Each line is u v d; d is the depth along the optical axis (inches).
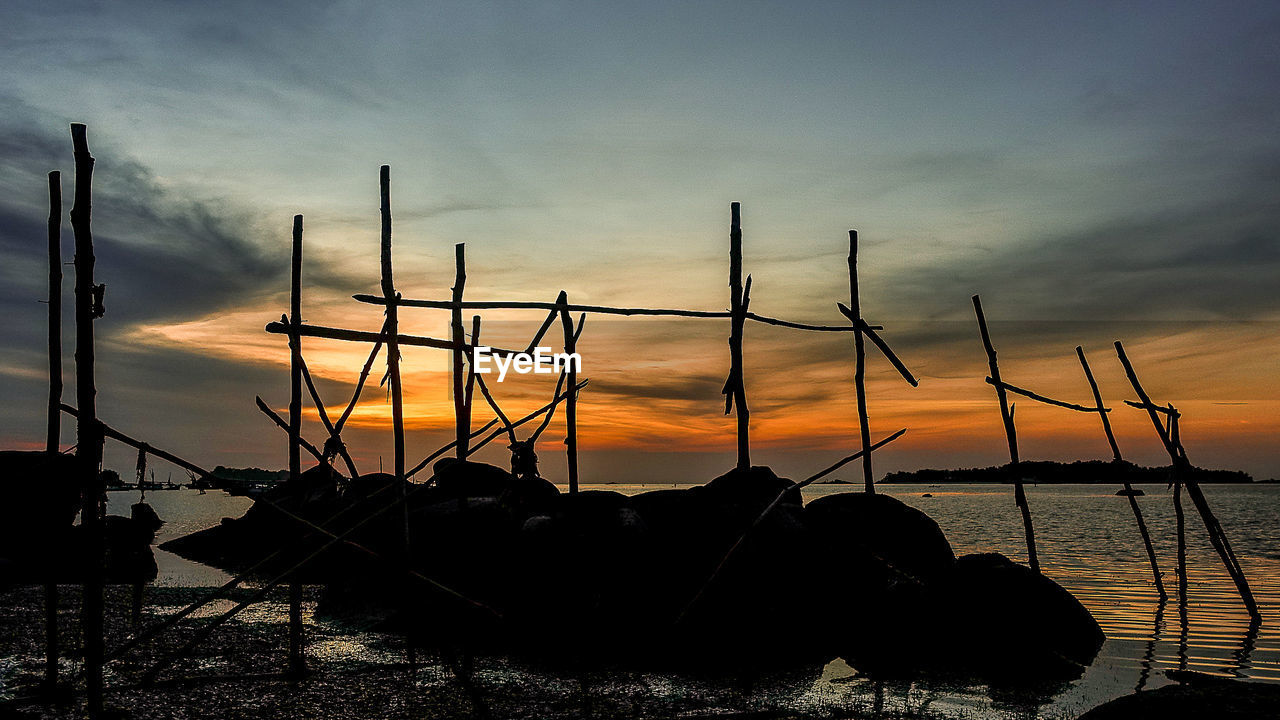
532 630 456.4
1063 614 480.7
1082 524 1761.8
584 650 444.8
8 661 410.9
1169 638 520.4
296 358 438.0
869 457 589.3
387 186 441.4
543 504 551.8
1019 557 1026.1
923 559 540.4
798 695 378.9
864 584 496.7
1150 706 288.5
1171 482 708.0
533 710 344.5
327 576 676.7
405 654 443.8
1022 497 568.7
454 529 518.0
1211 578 816.3
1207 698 285.9
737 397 564.4
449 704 350.3
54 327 374.0
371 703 350.3
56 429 373.4
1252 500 3353.8
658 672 419.5
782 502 533.6
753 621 449.7
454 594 424.5
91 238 315.9
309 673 398.9
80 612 555.8
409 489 457.7
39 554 642.8
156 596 648.4
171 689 365.4
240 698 353.7
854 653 461.7
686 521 494.6
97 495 311.4
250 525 954.1
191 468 361.4
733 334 565.9
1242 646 497.4
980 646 464.8
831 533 525.0
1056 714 352.5
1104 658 464.4
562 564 476.7
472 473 637.3
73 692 352.5
